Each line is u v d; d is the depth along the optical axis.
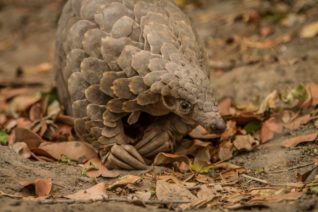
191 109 7.71
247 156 8.74
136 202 7.04
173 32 8.14
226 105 10.43
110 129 8.34
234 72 11.84
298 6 15.38
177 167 8.39
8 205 6.75
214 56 13.66
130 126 8.76
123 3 8.36
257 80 11.27
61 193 7.54
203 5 17.80
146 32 7.99
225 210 6.86
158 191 7.41
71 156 8.66
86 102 8.32
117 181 7.84
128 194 7.58
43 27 18.73
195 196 7.40
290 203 6.86
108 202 7.06
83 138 8.57
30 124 9.83
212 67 12.74
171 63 7.75
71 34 8.55
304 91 10.15
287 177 7.89
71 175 8.10
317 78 11.00
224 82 11.51
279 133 9.20
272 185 7.69
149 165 8.52
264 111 9.86
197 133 9.12
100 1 8.49
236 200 7.16
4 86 13.84
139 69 7.80
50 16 19.59
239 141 8.92
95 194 7.30
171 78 7.67
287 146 8.74
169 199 7.27
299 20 14.65
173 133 8.60
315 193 7.05
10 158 8.27
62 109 9.77
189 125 8.50
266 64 12.08
